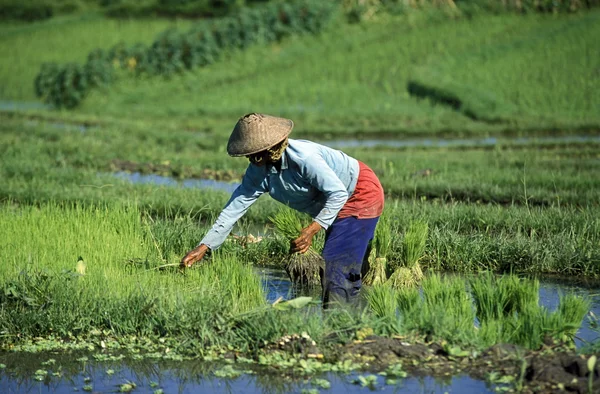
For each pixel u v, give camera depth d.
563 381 5.83
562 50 41.12
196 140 26.44
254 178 7.57
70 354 7.07
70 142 23.39
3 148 21.59
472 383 6.09
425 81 37.41
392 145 26.75
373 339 6.76
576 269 10.13
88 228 10.10
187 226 10.92
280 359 6.62
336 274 7.83
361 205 7.83
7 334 7.37
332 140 29.02
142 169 20.34
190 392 6.21
